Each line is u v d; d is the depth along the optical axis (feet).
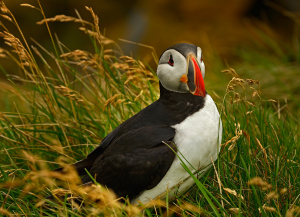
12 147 25.72
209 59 40.11
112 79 27.58
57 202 20.71
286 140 23.93
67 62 27.71
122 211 19.15
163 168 19.31
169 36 62.23
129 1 66.28
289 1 59.26
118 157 19.94
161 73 20.03
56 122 26.14
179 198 20.33
